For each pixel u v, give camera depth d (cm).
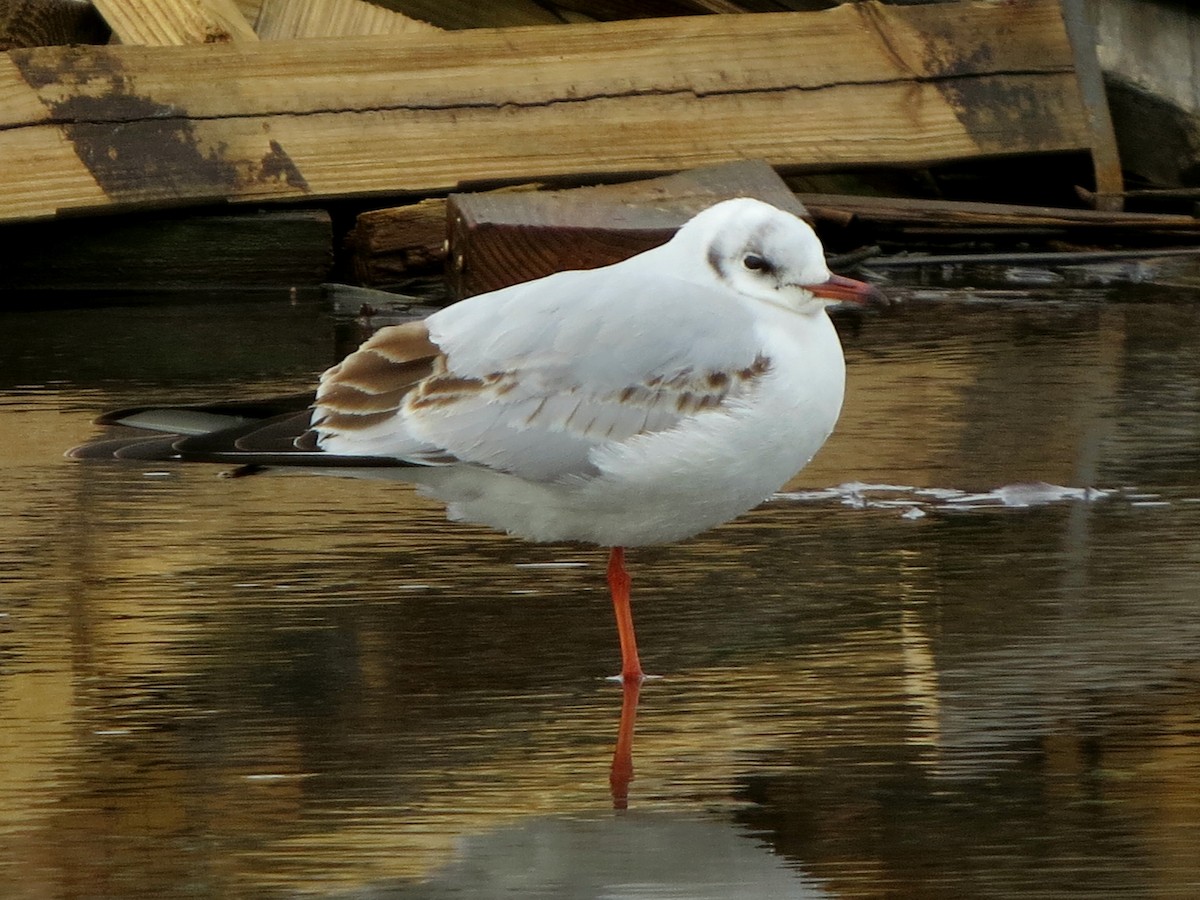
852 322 1827
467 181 2012
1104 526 1165
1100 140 2223
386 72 2027
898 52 2173
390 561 1128
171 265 2003
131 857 748
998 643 974
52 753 852
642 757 846
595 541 989
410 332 984
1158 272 2078
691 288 970
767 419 940
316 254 2011
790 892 711
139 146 1939
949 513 1198
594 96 2066
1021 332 1766
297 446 955
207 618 1030
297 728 880
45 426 1431
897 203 2141
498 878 726
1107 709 885
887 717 884
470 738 869
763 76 2116
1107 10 2302
